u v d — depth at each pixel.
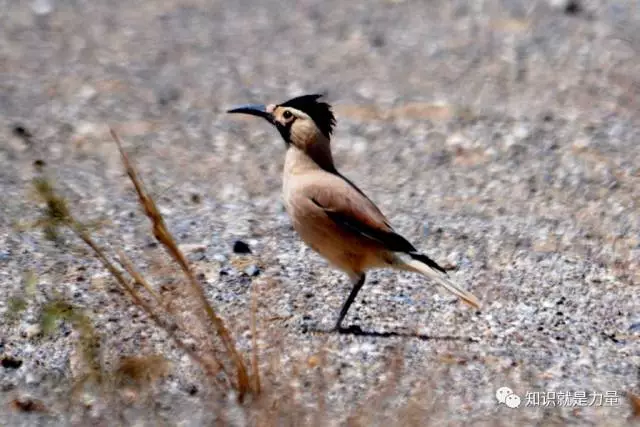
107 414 17.80
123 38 45.19
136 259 23.59
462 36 44.66
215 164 31.39
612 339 21.06
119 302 21.31
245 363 19.09
